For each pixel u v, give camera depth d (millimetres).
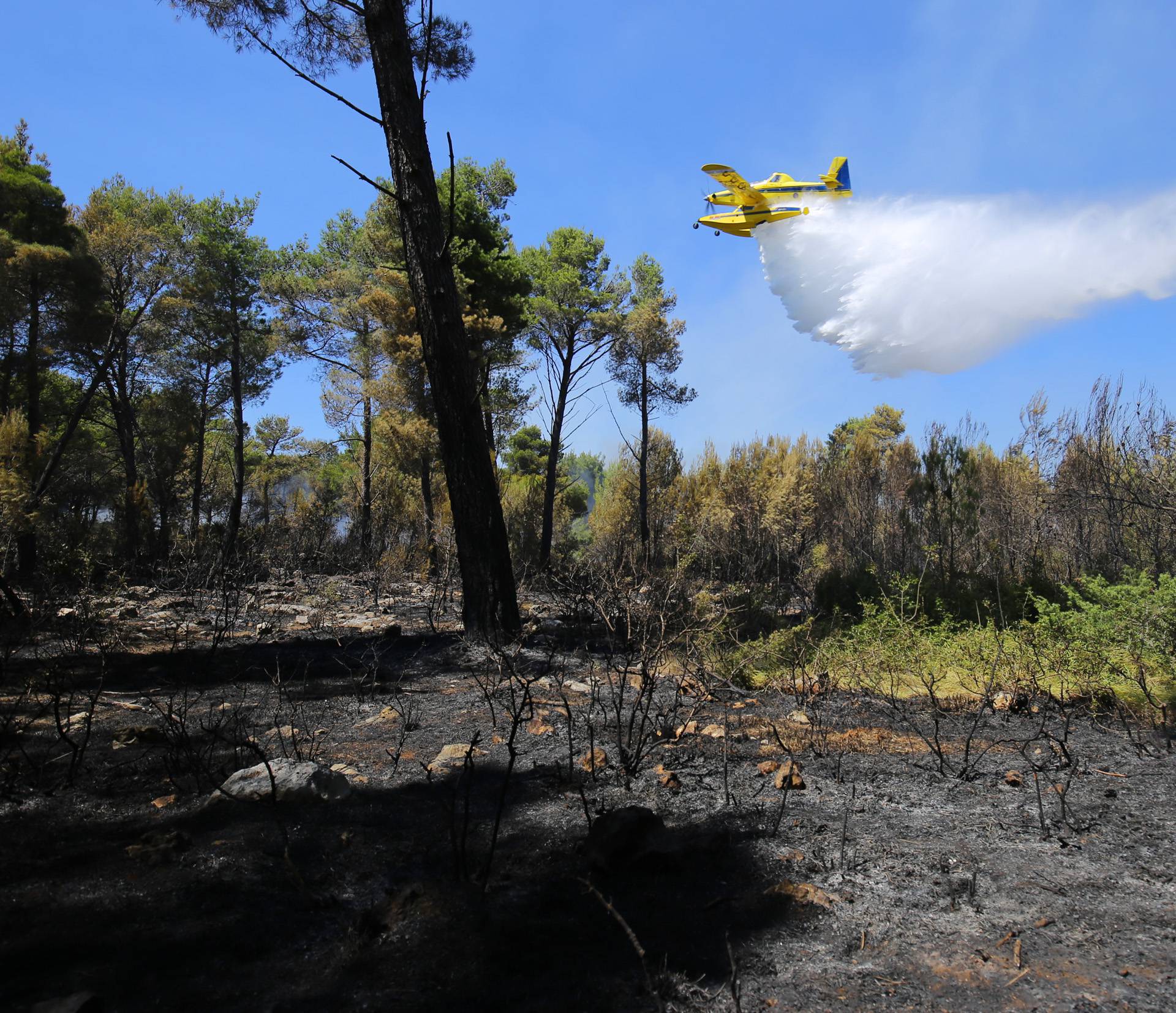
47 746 4336
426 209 8102
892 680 5793
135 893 2545
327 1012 1895
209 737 4504
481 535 8000
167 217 24797
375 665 6285
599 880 2666
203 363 26656
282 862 2805
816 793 3621
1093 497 9844
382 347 20531
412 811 3361
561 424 24609
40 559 13258
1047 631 6059
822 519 18266
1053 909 2473
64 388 26719
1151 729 4766
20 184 20031
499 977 2047
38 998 1936
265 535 19141
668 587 6438
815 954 2207
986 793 3619
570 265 26797
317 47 10633
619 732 4012
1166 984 2057
